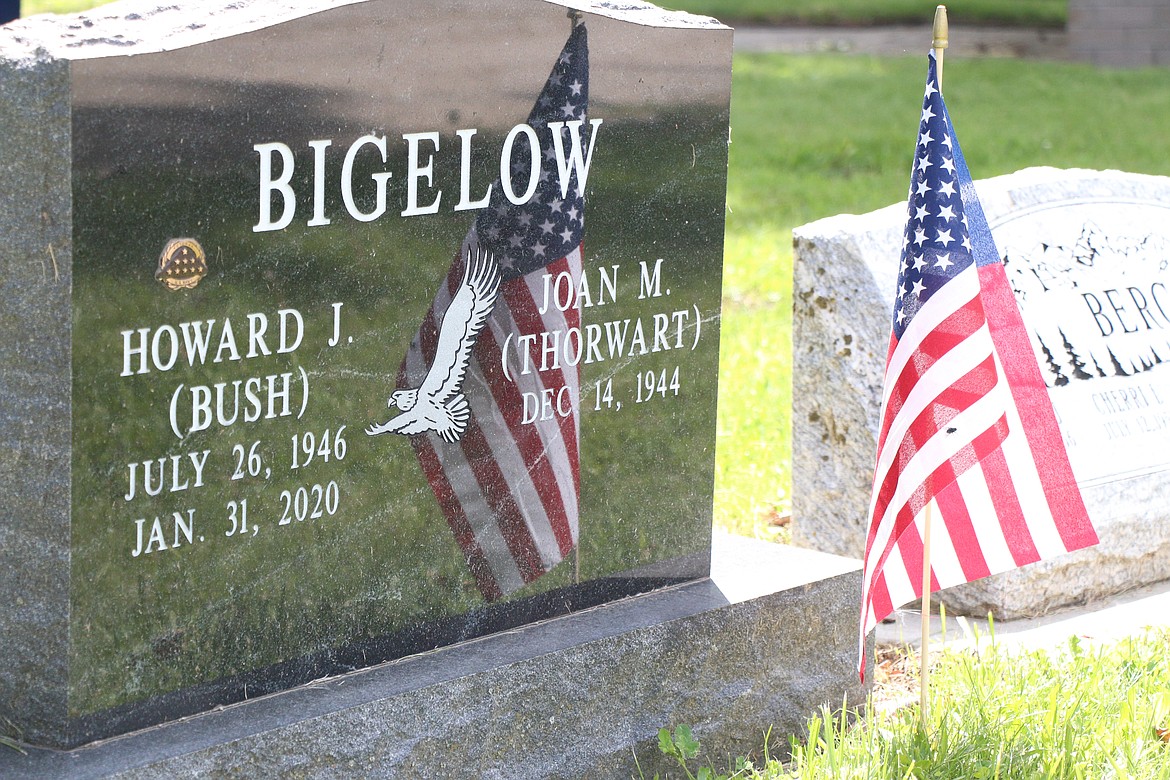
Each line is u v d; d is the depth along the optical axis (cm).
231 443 437
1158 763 506
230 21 427
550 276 510
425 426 483
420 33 460
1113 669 588
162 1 437
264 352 439
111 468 412
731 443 914
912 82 2464
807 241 700
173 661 434
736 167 1836
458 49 471
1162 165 1786
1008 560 530
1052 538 533
